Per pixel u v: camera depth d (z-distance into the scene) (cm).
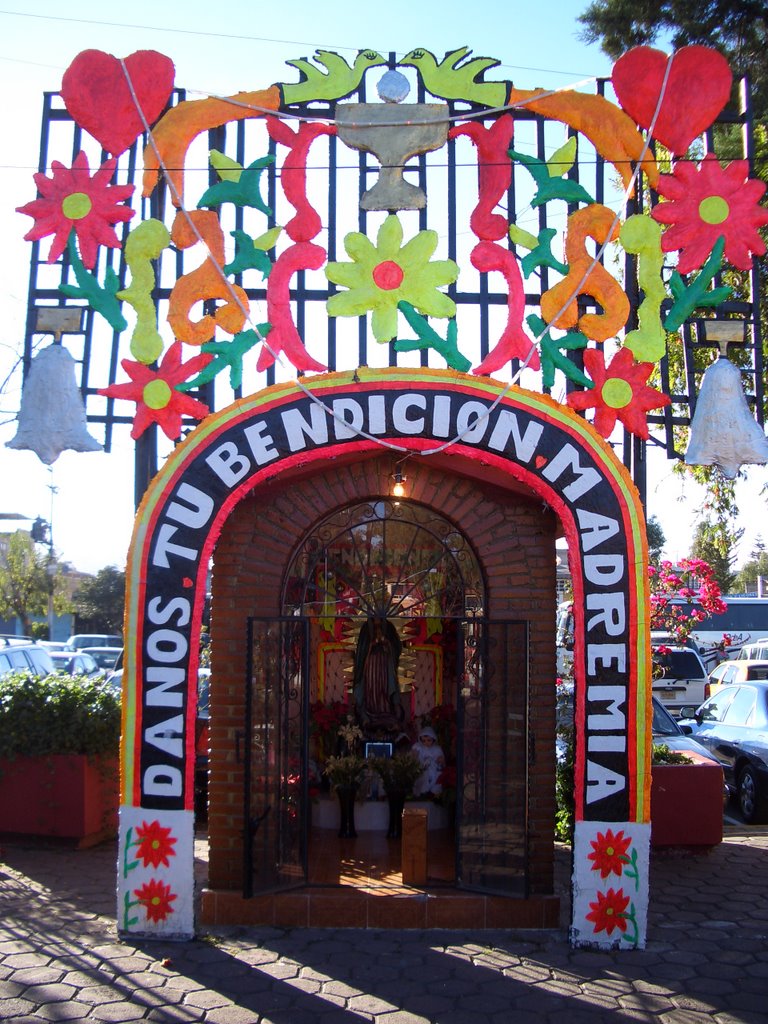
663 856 899
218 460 676
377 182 709
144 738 661
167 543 672
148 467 698
